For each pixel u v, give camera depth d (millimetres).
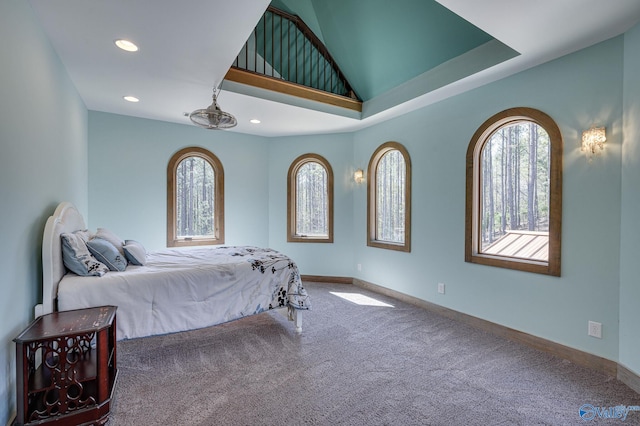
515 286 3041
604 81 2439
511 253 3176
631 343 2266
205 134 4988
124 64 2824
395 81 3932
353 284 5266
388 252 4582
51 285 2111
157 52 2621
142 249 3188
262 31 4238
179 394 2146
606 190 2438
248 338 3084
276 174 5578
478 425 1849
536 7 2031
